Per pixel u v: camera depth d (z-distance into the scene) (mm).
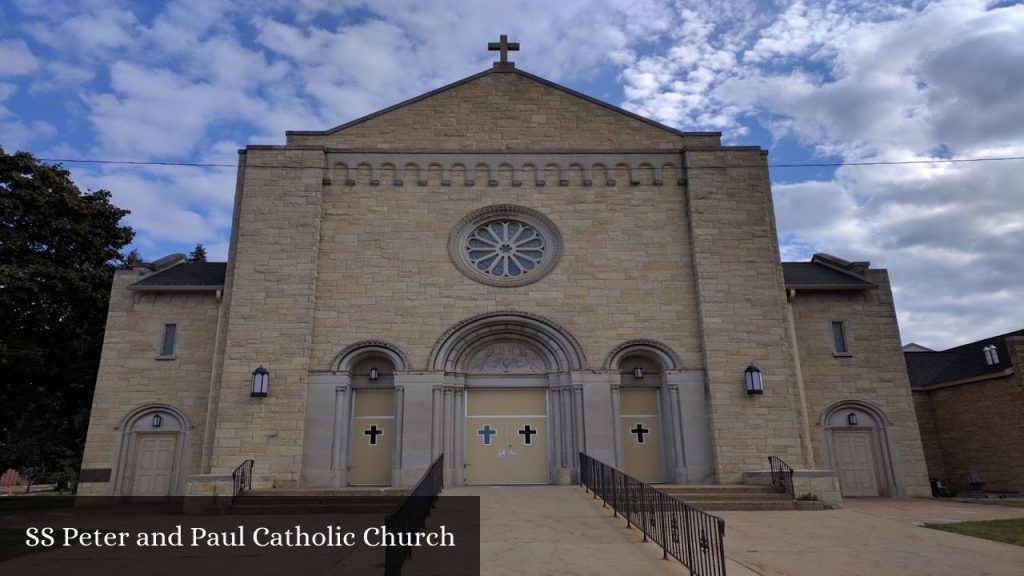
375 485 18812
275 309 19172
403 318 19594
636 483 13461
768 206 20859
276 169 20438
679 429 18891
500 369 19953
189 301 21172
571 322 19703
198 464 19828
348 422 19062
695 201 20578
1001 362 22922
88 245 25406
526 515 13680
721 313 19547
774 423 18625
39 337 23609
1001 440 22281
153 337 20844
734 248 20141
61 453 29469
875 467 20469
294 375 18656
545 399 19828
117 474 19719
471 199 20844
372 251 20156
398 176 20891
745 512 15398
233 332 18953
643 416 19688
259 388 18266
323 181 20656
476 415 19703
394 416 19094
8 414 24859
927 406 25641
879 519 14453
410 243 20297
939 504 18078
